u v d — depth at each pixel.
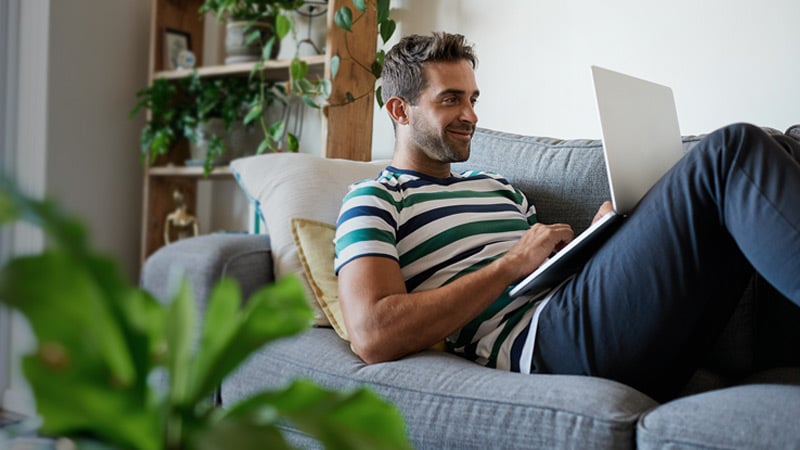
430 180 1.68
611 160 1.32
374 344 1.33
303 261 1.63
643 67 2.28
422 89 1.72
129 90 3.14
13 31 2.87
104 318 0.38
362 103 2.60
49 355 0.37
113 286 0.38
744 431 0.95
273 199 1.84
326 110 2.48
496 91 2.53
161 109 2.94
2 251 2.78
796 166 1.15
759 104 2.11
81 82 2.96
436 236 1.56
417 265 1.54
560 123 2.40
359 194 1.53
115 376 0.38
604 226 1.32
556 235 1.45
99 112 3.03
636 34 2.29
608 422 1.04
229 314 0.44
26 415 2.75
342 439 0.42
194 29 3.18
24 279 0.36
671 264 1.23
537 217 1.78
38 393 0.36
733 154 1.18
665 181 1.28
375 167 2.00
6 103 2.87
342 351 1.40
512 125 2.50
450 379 1.22
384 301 1.35
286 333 0.44
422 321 1.32
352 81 2.56
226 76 2.97
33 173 2.85
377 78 2.55
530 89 2.46
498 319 1.45
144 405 0.38
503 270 1.38
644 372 1.27
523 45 2.47
